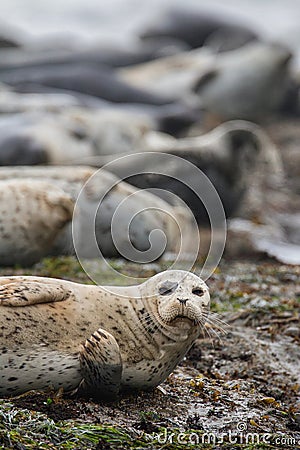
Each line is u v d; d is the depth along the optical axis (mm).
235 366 28234
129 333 22562
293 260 49938
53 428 19891
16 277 22734
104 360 21328
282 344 30156
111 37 145125
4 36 106688
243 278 39438
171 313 22188
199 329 22953
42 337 21656
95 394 21906
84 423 20766
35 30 144500
